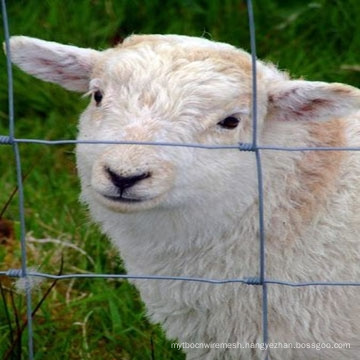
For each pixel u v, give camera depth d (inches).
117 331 303.0
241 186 241.4
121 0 414.3
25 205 354.6
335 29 403.9
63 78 265.1
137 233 254.8
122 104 232.4
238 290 253.0
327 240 250.5
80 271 326.6
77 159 254.4
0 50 402.6
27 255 333.1
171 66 236.8
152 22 410.3
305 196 249.6
